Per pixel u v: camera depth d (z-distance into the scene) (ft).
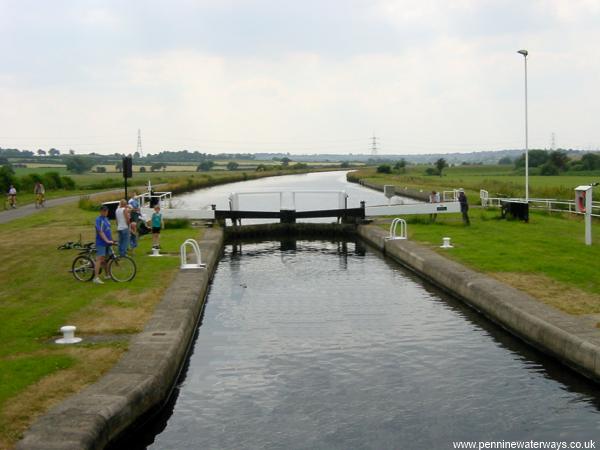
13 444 24.79
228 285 67.56
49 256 70.49
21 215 121.80
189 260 68.95
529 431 30.81
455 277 59.31
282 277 72.18
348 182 377.30
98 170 504.02
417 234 91.30
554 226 98.12
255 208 182.60
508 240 82.23
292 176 521.65
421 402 34.22
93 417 27.20
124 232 61.62
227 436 30.48
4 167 188.55
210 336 47.47
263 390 36.19
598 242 79.51
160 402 33.27
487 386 36.45
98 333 40.32
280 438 30.19
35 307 46.73
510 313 46.91
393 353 42.60
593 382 36.45
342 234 115.24
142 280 57.36
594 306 46.47
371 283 67.67
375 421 31.94
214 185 341.00
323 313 54.13
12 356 35.40
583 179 274.77
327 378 37.96
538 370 39.01
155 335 39.81
